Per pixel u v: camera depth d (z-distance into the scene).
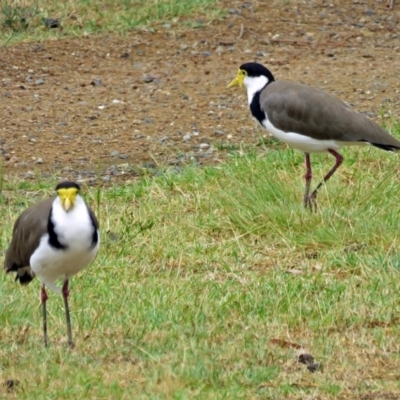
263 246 13.20
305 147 13.97
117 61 21.06
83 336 10.60
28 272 10.74
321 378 9.52
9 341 10.52
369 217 13.43
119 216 14.07
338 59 20.88
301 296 11.56
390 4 23.73
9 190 15.34
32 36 21.94
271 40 21.95
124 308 11.24
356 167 15.22
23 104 18.91
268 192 14.13
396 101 18.39
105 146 17.14
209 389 9.34
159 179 15.36
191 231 13.62
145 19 22.73
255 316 10.99
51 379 9.50
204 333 10.55
